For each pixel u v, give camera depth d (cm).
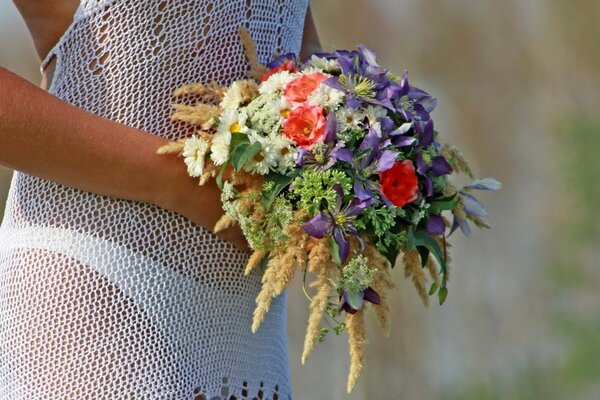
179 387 247
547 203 775
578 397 660
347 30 877
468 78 870
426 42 874
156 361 246
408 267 251
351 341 245
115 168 241
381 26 877
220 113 245
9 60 819
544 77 857
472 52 871
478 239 739
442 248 255
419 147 249
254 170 242
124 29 249
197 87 248
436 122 865
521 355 690
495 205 779
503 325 708
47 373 245
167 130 249
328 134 243
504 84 862
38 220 247
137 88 248
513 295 721
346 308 244
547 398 665
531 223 768
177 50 250
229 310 252
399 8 877
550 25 862
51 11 252
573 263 732
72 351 244
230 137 241
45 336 245
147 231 246
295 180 241
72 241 245
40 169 239
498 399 672
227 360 252
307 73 248
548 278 729
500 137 845
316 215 241
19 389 246
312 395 642
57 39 253
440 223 251
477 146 850
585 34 859
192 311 249
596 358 665
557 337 693
